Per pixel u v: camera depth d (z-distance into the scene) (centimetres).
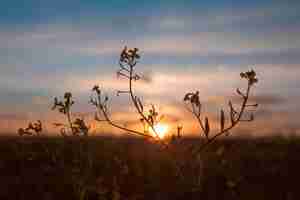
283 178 793
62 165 765
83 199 712
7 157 888
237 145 898
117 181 781
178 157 753
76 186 733
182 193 733
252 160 892
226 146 877
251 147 961
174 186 762
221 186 750
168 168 843
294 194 720
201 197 719
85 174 738
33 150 845
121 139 983
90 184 731
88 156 764
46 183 769
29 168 834
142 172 824
